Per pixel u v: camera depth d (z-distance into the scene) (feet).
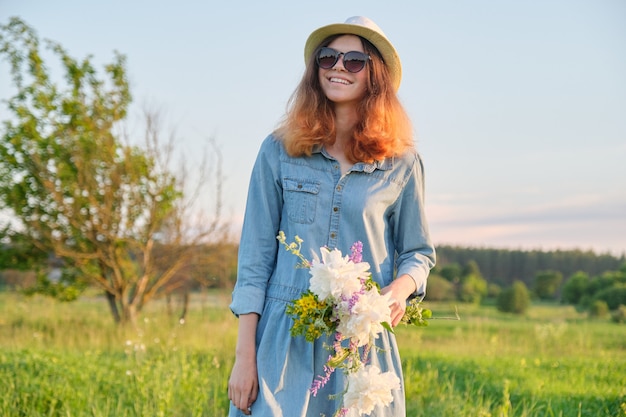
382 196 8.85
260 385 8.34
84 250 47.93
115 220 47.98
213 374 22.77
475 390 21.09
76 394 18.80
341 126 9.14
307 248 8.63
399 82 9.66
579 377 23.06
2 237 48.14
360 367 7.83
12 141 47.19
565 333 42.27
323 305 7.83
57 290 49.37
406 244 9.17
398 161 9.09
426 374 23.45
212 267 52.70
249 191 9.14
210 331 37.60
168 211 49.06
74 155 47.21
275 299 8.63
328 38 9.57
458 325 54.39
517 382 22.33
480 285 117.29
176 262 49.47
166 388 19.22
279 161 9.00
